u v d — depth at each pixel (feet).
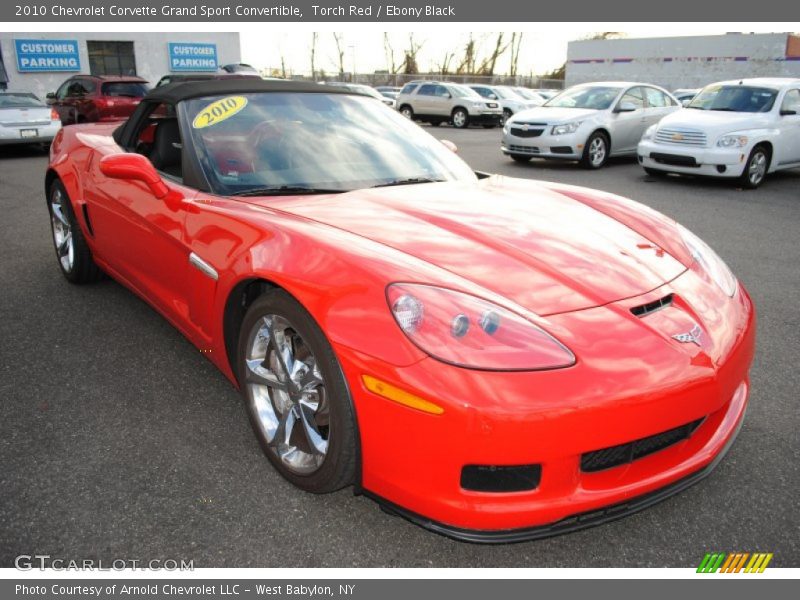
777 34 112.78
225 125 9.45
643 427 5.65
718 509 6.88
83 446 7.75
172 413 8.55
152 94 10.77
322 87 10.85
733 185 30.07
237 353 7.68
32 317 11.75
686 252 7.90
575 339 5.78
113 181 10.53
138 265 10.27
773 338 11.46
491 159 40.45
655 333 6.11
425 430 5.50
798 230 20.48
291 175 8.87
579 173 34.14
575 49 136.56
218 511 6.68
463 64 163.94
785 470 7.53
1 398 8.84
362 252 6.40
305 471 6.75
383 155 9.74
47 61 72.74
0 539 6.20
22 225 18.92
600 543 6.42
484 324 5.67
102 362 10.00
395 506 6.06
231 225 7.61
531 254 6.93
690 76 123.13
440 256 6.63
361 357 5.79
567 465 5.57
